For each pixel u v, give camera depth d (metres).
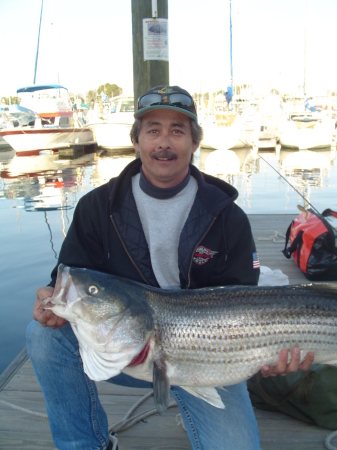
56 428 2.17
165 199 2.26
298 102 28.42
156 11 3.86
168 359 2.08
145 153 2.21
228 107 26.70
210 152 24.11
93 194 2.33
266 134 25.78
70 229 2.32
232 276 2.29
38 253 7.09
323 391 2.42
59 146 22.80
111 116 23.33
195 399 2.13
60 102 23.86
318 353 2.14
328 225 4.56
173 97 2.18
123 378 2.25
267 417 2.59
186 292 2.13
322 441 2.40
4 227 8.89
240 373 2.11
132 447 2.42
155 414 2.67
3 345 4.32
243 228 2.29
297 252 4.78
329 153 23.30
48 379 2.13
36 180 16.06
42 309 2.06
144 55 3.94
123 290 2.06
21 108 22.20
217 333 2.06
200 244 2.23
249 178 16.31
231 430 2.02
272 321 2.09
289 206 11.05
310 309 2.12
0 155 23.48
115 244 2.28
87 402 2.15
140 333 2.02
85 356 2.05
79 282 2.01
